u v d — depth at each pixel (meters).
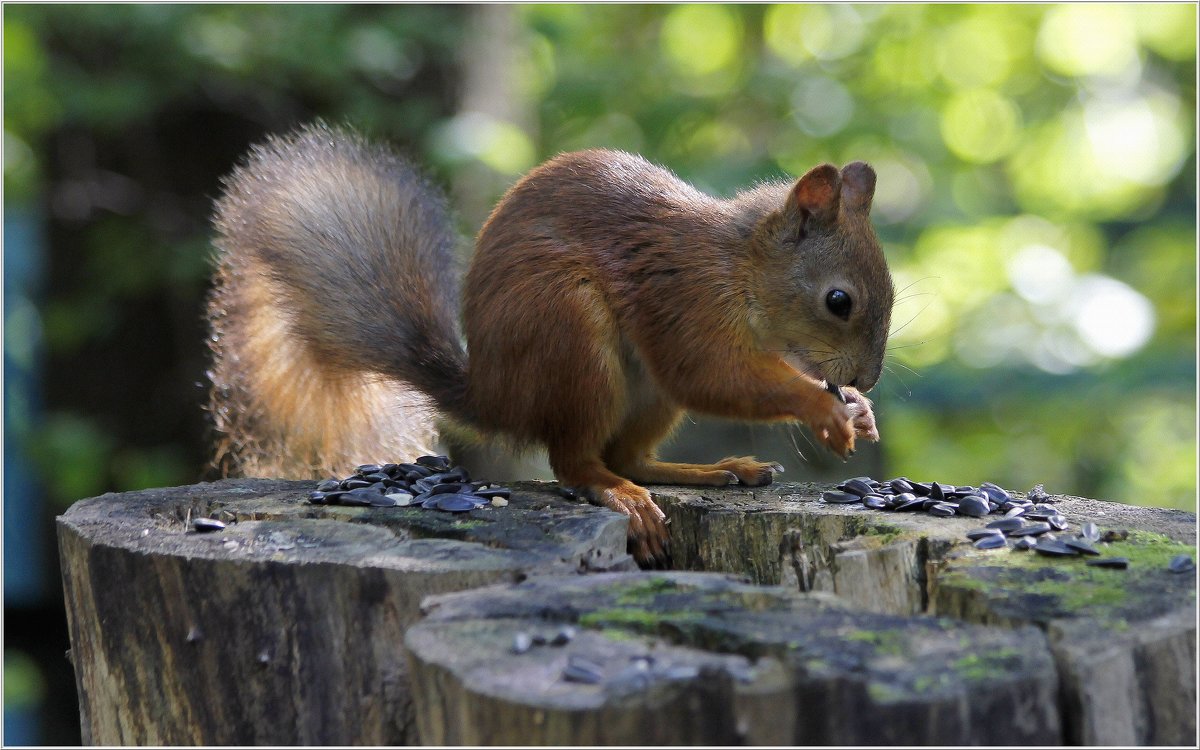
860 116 27.31
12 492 21.69
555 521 8.29
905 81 29.81
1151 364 25.27
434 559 7.27
